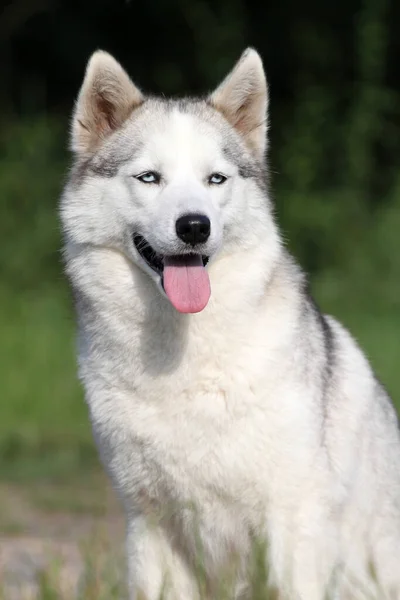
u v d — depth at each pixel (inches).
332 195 983.0
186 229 318.3
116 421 333.7
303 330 335.3
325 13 1068.5
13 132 1016.2
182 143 334.0
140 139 337.4
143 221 329.4
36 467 608.7
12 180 970.1
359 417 347.6
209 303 327.6
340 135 1006.4
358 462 345.7
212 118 346.6
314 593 324.2
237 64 351.6
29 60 1103.6
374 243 947.3
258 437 323.0
